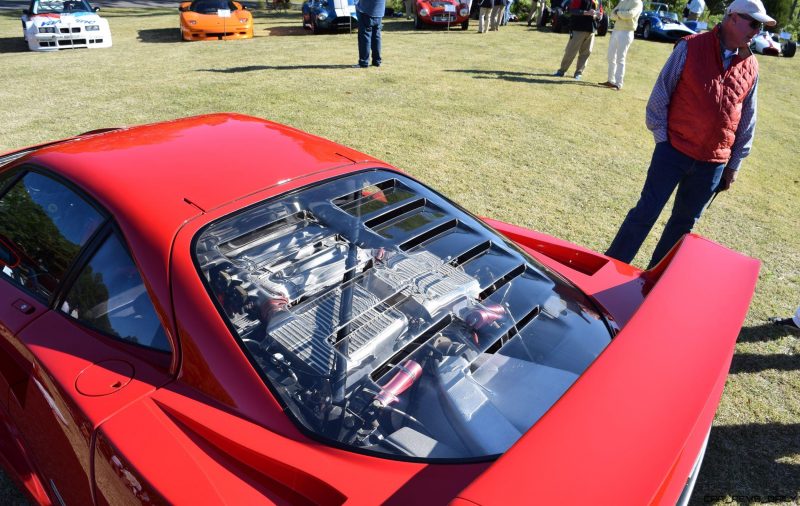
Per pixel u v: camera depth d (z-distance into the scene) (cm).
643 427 127
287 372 152
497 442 145
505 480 113
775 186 679
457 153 617
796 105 1225
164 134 225
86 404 154
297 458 137
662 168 359
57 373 166
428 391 156
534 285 201
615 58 984
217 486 133
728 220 538
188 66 1004
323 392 150
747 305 176
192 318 158
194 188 189
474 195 513
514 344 175
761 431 271
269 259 182
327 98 795
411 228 208
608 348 151
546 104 858
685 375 143
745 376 311
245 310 164
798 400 294
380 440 143
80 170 198
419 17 1655
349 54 1153
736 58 330
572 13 1001
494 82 970
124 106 720
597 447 121
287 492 135
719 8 3169
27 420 198
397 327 168
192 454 140
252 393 148
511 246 219
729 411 283
